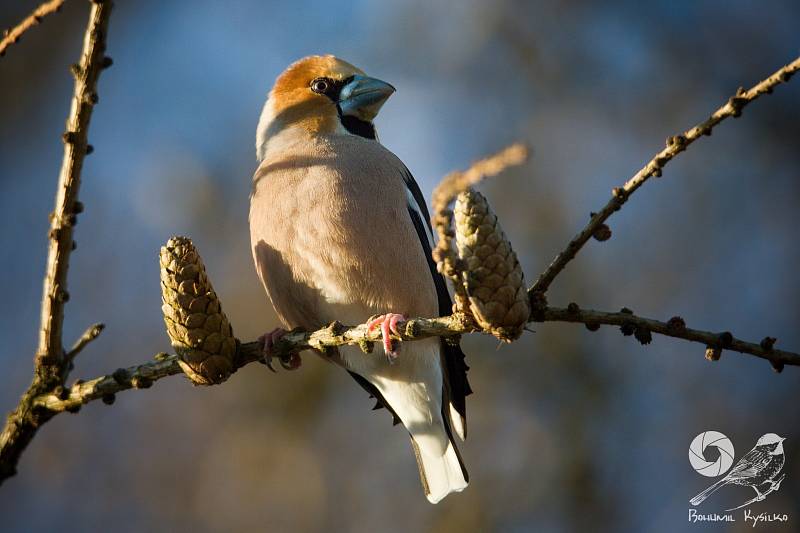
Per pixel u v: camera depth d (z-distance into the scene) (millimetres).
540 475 11156
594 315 5273
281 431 11727
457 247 4953
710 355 5293
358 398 11859
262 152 9539
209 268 12898
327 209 7918
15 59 14484
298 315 8367
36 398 5797
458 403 8430
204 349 5770
